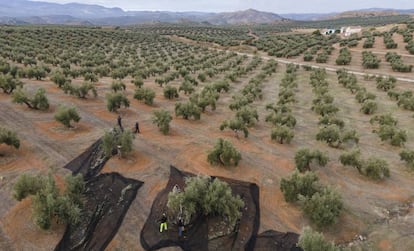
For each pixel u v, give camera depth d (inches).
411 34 3476.9
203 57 2869.1
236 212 557.9
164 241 512.1
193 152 846.5
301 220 599.5
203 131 1018.7
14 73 1451.8
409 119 1246.3
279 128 966.4
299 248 514.3
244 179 732.0
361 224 600.4
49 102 1125.7
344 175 778.2
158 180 689.6
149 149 834.8
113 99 1089.4
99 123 989.2
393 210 649.6
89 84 1254.9
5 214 544.4
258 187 701.3
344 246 544.1
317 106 1295.5
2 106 1022.4
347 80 1871.3
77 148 802.2
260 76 2074.3
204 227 542.0
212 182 628.7
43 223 500.4
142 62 2447.1
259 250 512.4
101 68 1831.9
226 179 708.0
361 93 1529.3
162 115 959.6
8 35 3029.0
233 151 764.0
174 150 847.1
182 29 6648.6
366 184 740.7
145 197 624.7
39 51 2401.6
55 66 1982.0
